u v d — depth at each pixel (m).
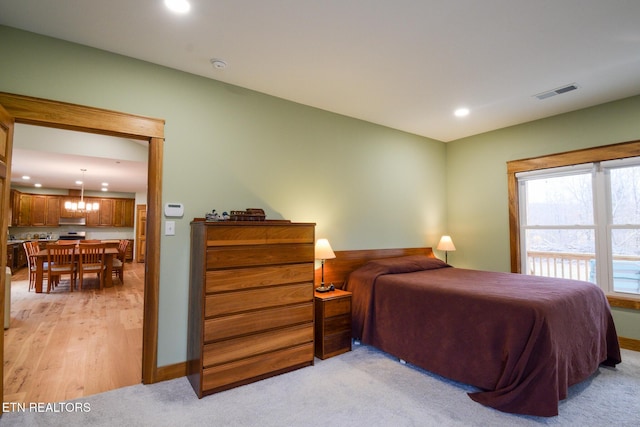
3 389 2.17
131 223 10.08
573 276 3.67
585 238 3.58
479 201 4.44
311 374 2.58
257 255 2.46
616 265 3.33
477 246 4.44
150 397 2.22
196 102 2.75
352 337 3.29
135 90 2.48
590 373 2.37
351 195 3.77
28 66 2.14
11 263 7.78
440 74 2.76
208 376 2.23
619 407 2.13
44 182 7.86
